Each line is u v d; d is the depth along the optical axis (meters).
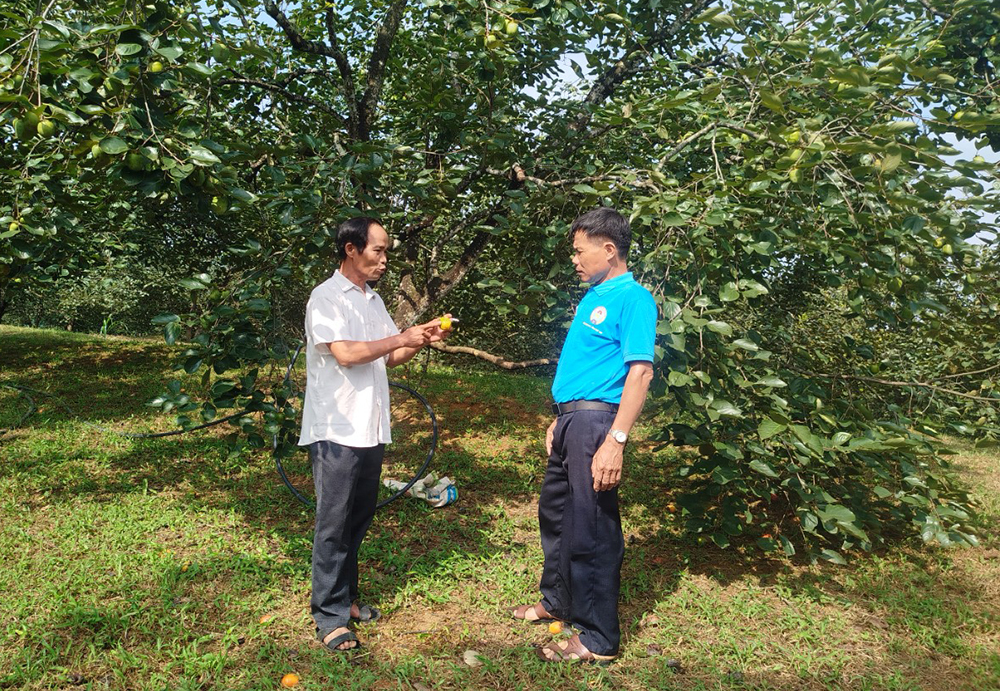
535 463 5.81
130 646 2.71
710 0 5.44
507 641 2.91
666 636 3.03
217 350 3.42
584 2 4.68
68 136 2.84
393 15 6.01
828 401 4.16
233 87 5.66
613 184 3.79
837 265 3.48
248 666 2.61
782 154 3.31
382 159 3.92
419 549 3.90
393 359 3.05
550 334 7.92
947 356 5.20
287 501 4.57
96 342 11.55
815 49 3.22
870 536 4.37
